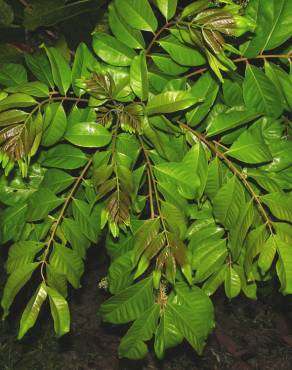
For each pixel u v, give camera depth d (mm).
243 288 1000
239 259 979
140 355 944
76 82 894
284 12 894
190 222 1027
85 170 960
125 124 889
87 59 931
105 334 2627
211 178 928
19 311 2430
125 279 967
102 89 899
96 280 2725
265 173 966
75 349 2533
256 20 904
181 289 945
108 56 921
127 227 983
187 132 936
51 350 2500
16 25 1252
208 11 826
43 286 922
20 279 928
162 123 893
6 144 848
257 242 901
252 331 2738
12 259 944
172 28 903
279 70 931
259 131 953
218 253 976
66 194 995
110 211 875
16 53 1203
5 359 2420
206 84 923
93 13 1108
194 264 968
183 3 1221
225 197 911
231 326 2750
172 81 923
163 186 910
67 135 895
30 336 2498
